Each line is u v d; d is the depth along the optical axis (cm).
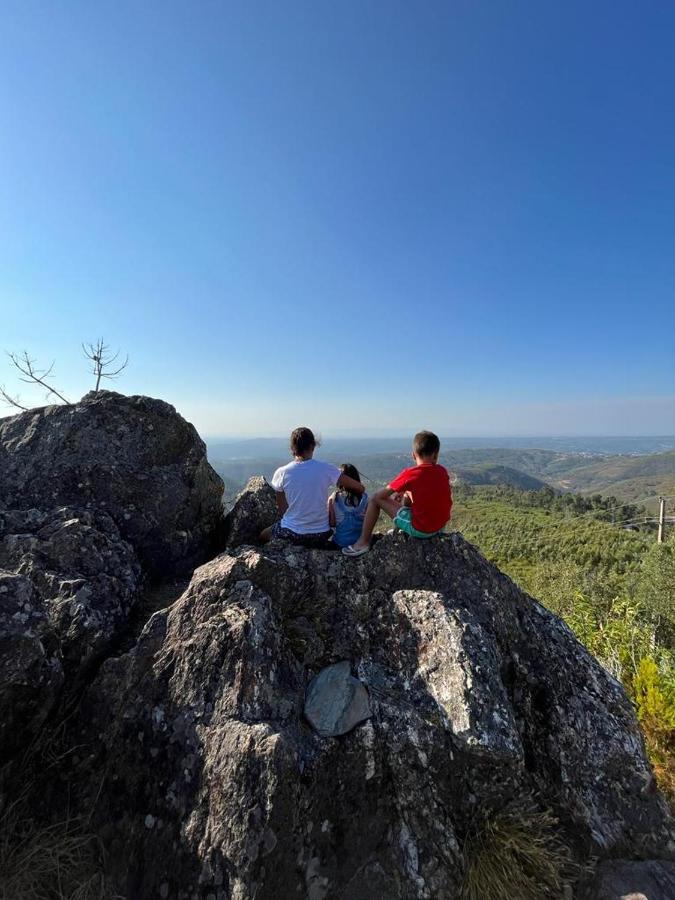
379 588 462
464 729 335
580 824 358
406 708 355
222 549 609
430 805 327
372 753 330
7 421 594
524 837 336
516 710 406
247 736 297
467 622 401
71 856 297
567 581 2394
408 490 482
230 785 282
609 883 320
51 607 381
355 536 523
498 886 307
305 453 544
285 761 285
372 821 316
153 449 600
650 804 371
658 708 581
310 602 438
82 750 342
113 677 365
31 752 328
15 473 539
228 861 263
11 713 298
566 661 437
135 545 531
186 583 548
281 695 341
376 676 388
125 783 318
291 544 490
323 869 291
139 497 548
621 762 382
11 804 310
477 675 362
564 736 392
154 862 286
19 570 412
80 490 534
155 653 368
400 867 305
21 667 293
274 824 270
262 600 389
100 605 404
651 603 1716
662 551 1911
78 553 438
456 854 315
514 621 454
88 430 574
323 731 332
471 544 489
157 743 322
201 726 319
